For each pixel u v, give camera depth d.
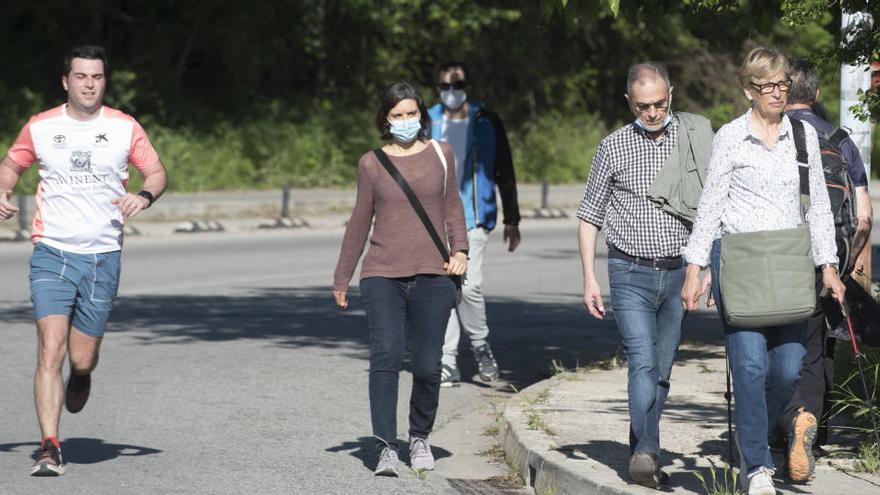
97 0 91.00
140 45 93.81
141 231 61.25
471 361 28.22
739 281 14.16
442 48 106.38
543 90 110.12
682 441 18.09
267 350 28.84
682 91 110.94
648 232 15.49
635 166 15.51
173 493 16.69
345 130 95.00
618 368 25.08
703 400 21.12
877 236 60.97
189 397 23.45
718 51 111.19
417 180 17.62
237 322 33.09
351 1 97.12
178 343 29.66
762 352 14.44
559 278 44.06
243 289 39.97
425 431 18.31
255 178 88.50
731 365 14.58
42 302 17.48
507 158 25.12
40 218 17.77
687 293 14.42
